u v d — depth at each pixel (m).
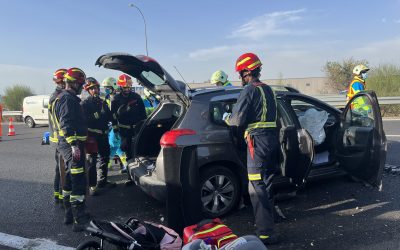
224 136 4.35
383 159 4.32
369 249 3.54
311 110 5.37
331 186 5.47
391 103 14.09
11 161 8.94
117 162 7.86
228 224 4.34
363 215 4.38
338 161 4.97
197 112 4.36
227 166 4.53
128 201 5.38
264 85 3.90
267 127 3.81
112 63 4.57
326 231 4.00
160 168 4.26
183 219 3.85
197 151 4.17
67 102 4.29
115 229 3.06
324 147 5.33
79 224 4.35
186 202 3.88
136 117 6.27
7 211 5.12
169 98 5.19
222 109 4.50
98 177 6.23
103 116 5.87
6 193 6.03
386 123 12.23
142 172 4.76
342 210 4.57
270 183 3.96
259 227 3.77
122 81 6.14
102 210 5.02
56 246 3.91
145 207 5.10
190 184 3.90
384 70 17.41
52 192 6.06
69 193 4.57
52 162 8.69
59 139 4.48
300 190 5.34
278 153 4.36
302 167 4.29
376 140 4.35
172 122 5.57
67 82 4.43
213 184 4.45
